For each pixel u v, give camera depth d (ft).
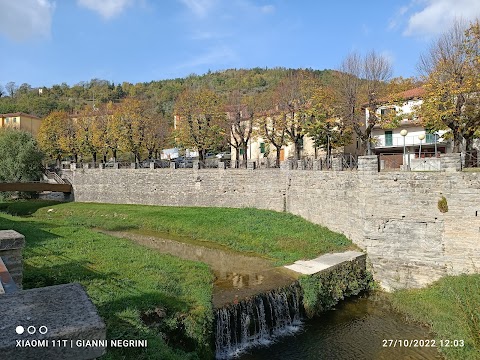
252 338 48.42
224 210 106.73
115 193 139.33
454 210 60.08
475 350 42.37
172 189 125.59
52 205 135.74
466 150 85.51
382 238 66.80
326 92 111.65
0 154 152.97
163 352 32.12
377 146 134.00
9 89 377.30
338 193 79.46
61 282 44.52
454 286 56.08
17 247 26.94
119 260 57.06
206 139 132.87
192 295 46.75
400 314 55.42
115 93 375.66
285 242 76.54
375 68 101.45
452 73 81.61
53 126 178.91
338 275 61.87
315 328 51.67
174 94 337.11
